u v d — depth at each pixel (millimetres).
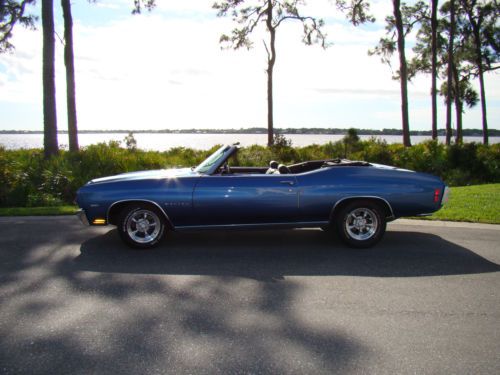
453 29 30016
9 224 8477
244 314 4207
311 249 6684
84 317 4102
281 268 5707
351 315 4203
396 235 7676
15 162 13797
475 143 20812
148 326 3918
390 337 3752
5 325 3924
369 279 5281
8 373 3146
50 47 16438
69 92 18328
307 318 4129
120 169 15672
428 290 4910
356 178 6656
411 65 35969
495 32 35000
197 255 6297
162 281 5160
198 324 3971
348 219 6707
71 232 7738
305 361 3336
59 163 14680
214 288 4934
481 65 36531
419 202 6738
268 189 6523
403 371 3207
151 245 6590
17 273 5414
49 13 16344
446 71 36156
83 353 3432
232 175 6637
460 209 9883
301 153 19812
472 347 3584
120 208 6660
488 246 6898
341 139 21781
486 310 4355
